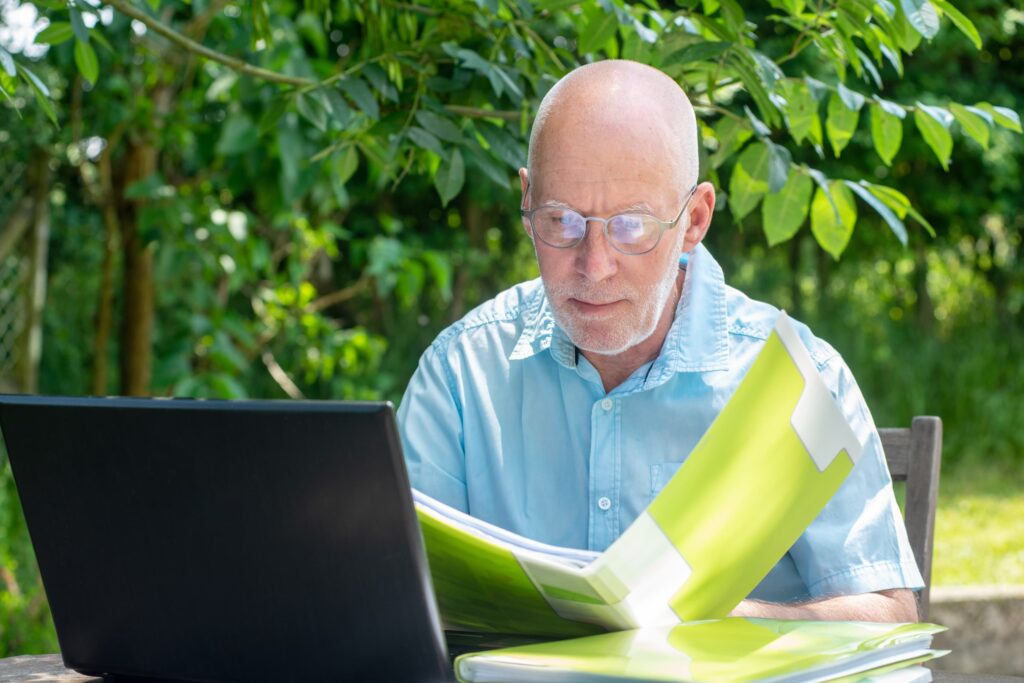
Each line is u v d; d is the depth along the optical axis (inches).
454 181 90.5
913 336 345.1
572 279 57.6
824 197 91.5
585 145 56.6
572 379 66.3
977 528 239.0
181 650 48.5
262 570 44.9
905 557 60.6
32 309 203.0
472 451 67.8
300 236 220.8
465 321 71.2
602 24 84.9
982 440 313.1
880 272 369.4
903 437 76.7
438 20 95.3
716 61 87.8
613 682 41.1
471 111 93.8
